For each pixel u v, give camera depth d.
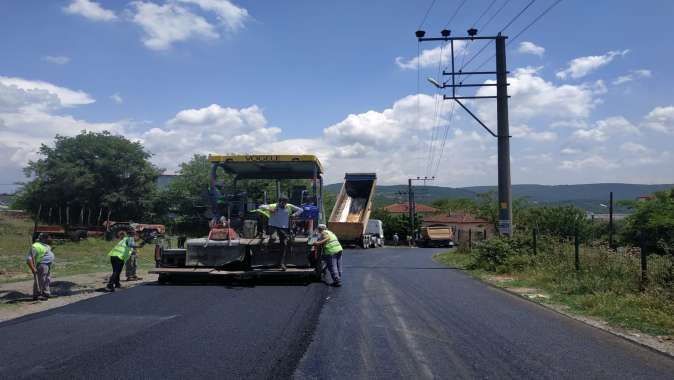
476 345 7.07
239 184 14.86
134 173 52.47
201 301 10.37
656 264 11.10
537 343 7.22
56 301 10.77
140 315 8.99
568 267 13.47
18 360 6.35
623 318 8.73
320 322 8.41
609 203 20.69
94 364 6.18
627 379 5.74
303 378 5.68
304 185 14.77
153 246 28.44
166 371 5.92
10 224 41.12
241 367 6.05
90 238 33.31
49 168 50.41
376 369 5.99
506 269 15.85
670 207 19.22
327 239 12.80
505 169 19.11
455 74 19.38
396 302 10.35
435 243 51.56
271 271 12.56
